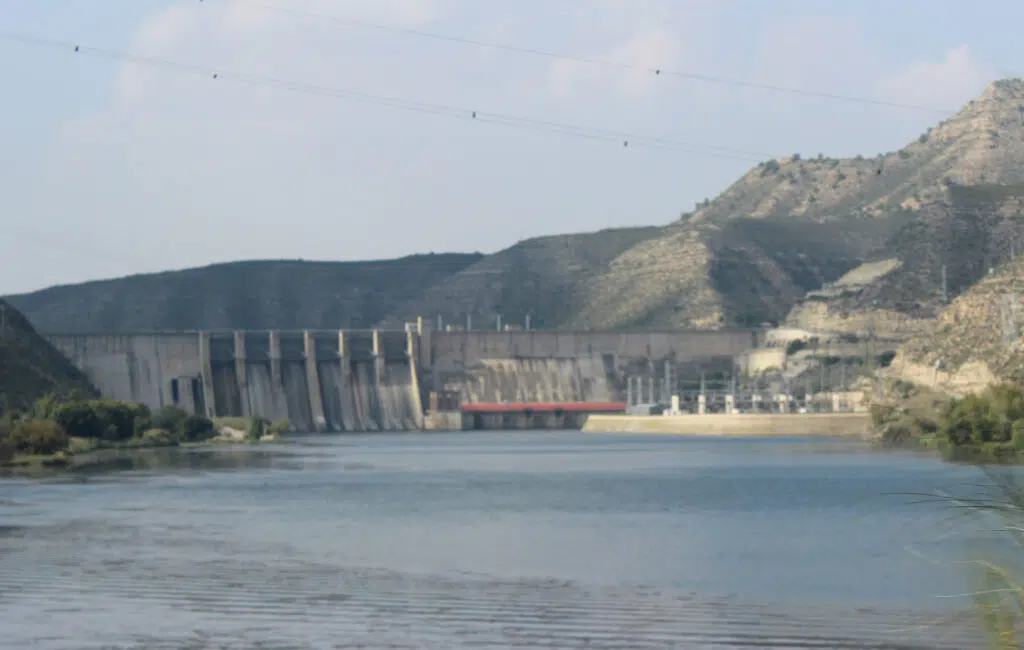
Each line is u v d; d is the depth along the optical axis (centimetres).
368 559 15738
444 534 18662
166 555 16112
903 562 15138
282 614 12038
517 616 11969
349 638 11006
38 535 18338
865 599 12738
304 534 18588
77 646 10675
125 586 13575
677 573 14525
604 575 14400
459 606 12450
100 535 18338
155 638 10962
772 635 11119
